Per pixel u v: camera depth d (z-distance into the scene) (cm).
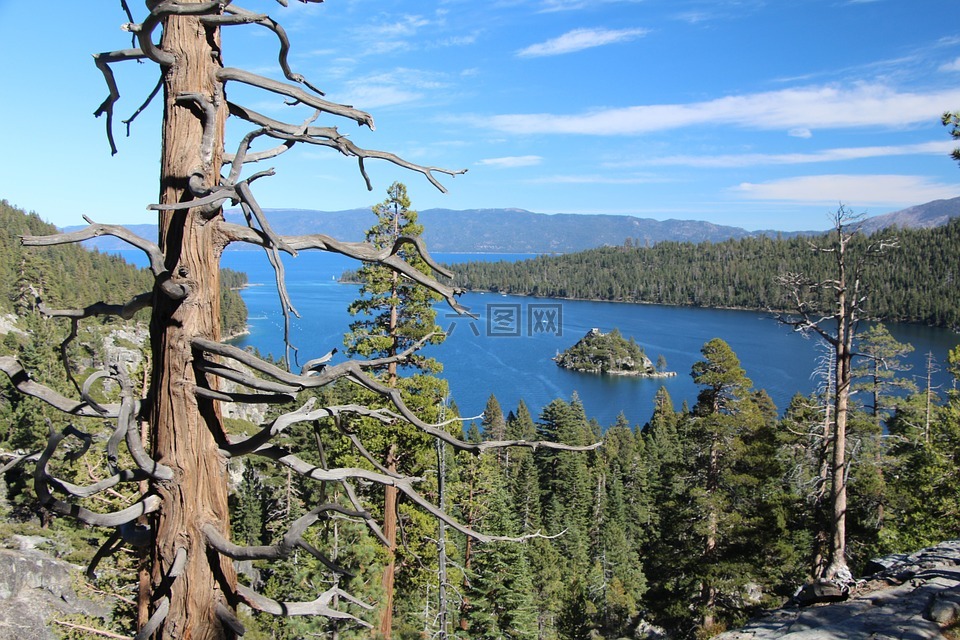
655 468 5303
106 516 260
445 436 279
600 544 4388
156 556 277
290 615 283
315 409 311
